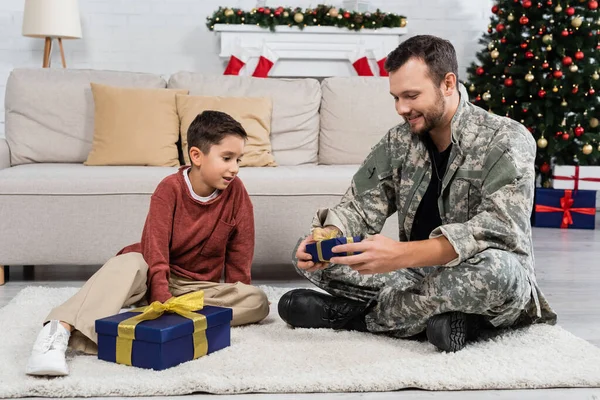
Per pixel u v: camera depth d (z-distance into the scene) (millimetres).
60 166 3088
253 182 2754
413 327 1861
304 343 1875
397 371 1616
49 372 1571
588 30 4484
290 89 3412
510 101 4609
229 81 3430
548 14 4578
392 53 1757
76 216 2729
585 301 2539
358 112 3365
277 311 2295
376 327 1957
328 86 3426
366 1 5211
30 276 2932
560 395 1542
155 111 3197
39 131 3295
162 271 2000
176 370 1643
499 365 1676
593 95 4496
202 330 1760
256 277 2953
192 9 5246
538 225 4434
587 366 1675
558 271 3084
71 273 3008
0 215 2711
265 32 5055
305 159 3350
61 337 1668
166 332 1646
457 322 1763
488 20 5461
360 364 1688
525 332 1966
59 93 3318
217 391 1528
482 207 1775
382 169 1982
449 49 1746
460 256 1669
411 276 2061
